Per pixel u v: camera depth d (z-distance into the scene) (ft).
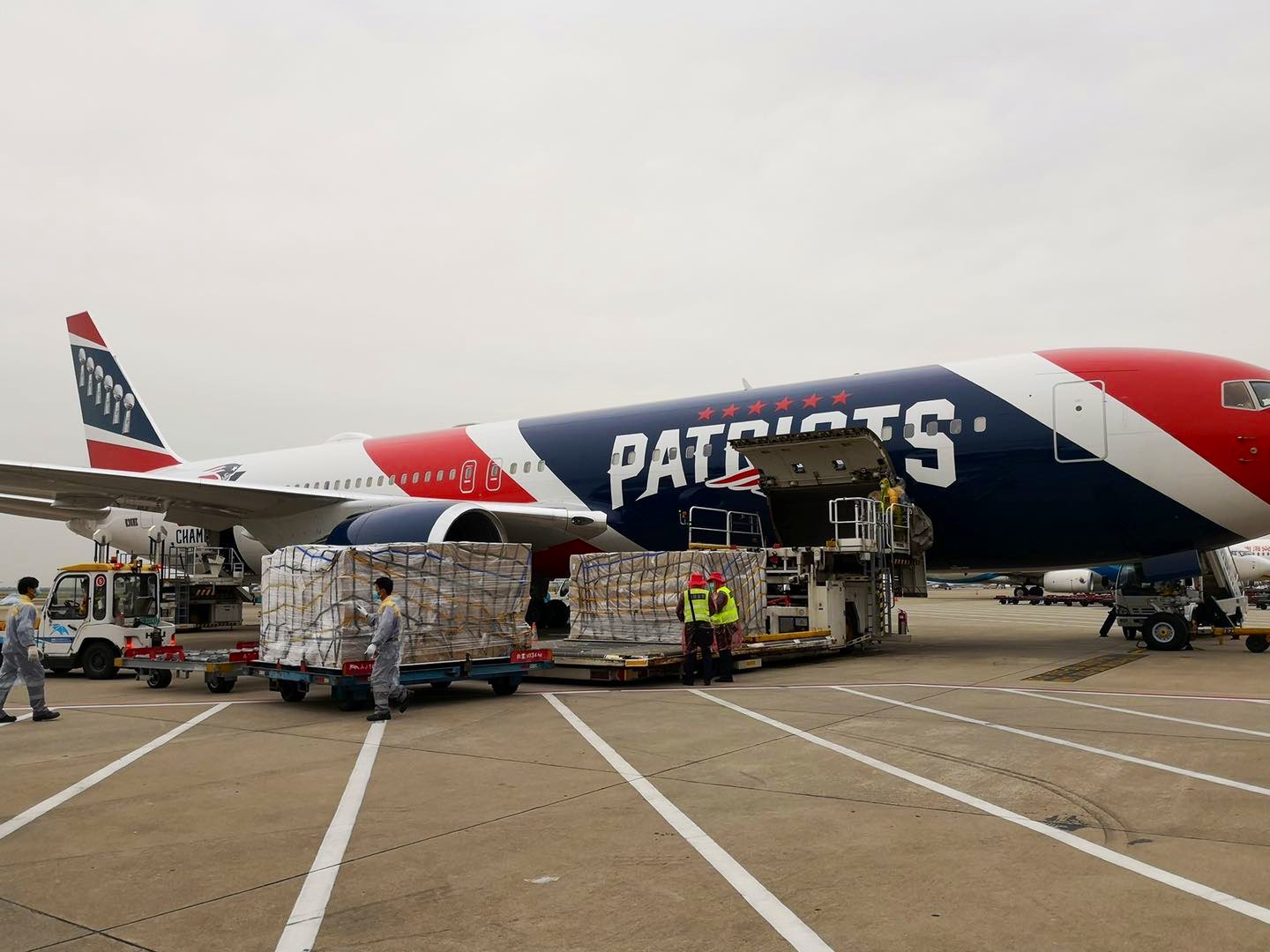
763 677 43.91
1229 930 12.91
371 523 54.29
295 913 14.21
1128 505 47.98
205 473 91.25
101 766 25.32
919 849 16.76
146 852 17.39
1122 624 58.13
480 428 73.00
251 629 93.25
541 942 13.00
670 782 22.38
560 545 65.51
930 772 22.79
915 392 53.67
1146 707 32.48
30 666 33.19
